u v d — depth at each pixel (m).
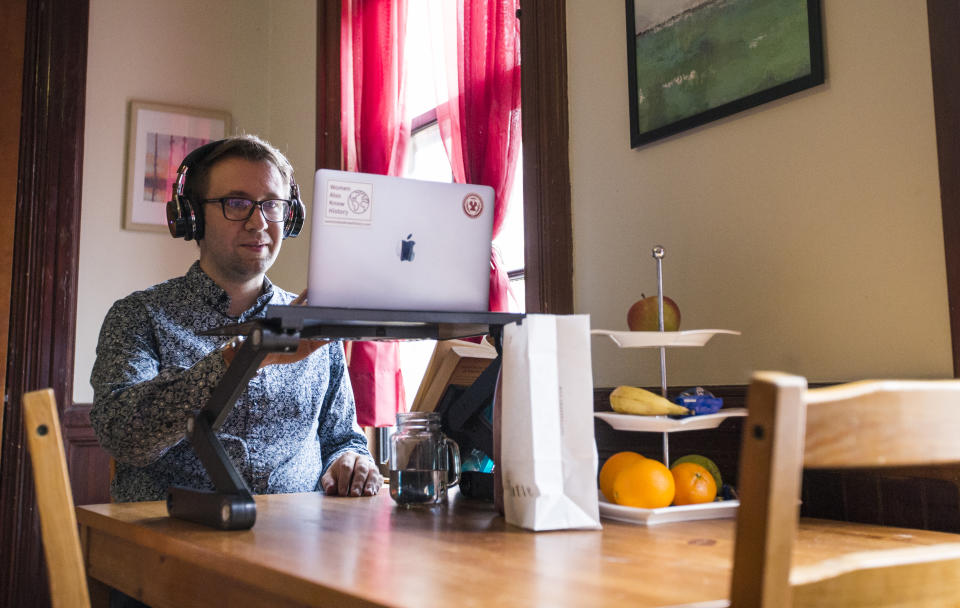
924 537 1.11
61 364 3.25
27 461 3.19
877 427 0.63
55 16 3.40
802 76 1.48
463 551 0.99
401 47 3.02
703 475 1.28
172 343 1.83
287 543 1.06
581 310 1.97
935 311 1.28
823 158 1.46
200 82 3.73
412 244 1.24
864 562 0.81
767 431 0.57
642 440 1.70
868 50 1.39
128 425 1.45
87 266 3.38
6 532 3.16
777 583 0.58
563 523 1.14
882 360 1.35
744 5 1.59
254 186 1.81
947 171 1.25
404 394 2.95
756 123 1.58
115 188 3.48
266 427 1.84
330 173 1.20
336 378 2.03
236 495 1.17
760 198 1.57
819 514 1.37
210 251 1.86
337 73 3.33
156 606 1.19
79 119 3.39
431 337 1.34
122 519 1.30
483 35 2.50
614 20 1.92
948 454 0.66
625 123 1.87
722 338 1.62
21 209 3.33
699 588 0.77
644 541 1.05
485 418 1.51
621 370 1.85
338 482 1.62
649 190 1.81
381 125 3.03
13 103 3.39
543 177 2.06
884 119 1.37
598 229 1.94
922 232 1.30
